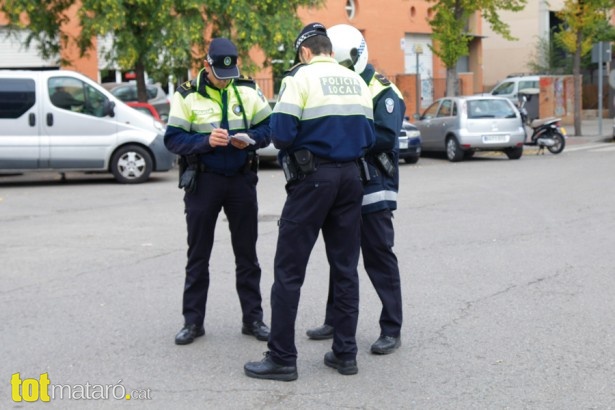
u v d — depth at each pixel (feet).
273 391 17.40
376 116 19.07
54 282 26.91
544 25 152.66
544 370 18.31
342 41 18.92
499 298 24.27
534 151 79.20
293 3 69.31
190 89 20.26
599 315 22.39
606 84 135.64
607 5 91.09
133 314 23.18
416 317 22.53
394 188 19.77
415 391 17.28
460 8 87.15
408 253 30.66
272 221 38.45
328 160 17.61
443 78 113.19
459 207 41.88
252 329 21.07
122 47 64.64
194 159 20.13
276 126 17.38
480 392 17.12
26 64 90.94
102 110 54.49
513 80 117.19
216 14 65.41
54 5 67.26
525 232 34.58
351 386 17.62
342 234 18.11
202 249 20.54
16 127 52.95
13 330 21.80
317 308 23.58
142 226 37.42
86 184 55.36
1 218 40.47
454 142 69.87
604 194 45.68
